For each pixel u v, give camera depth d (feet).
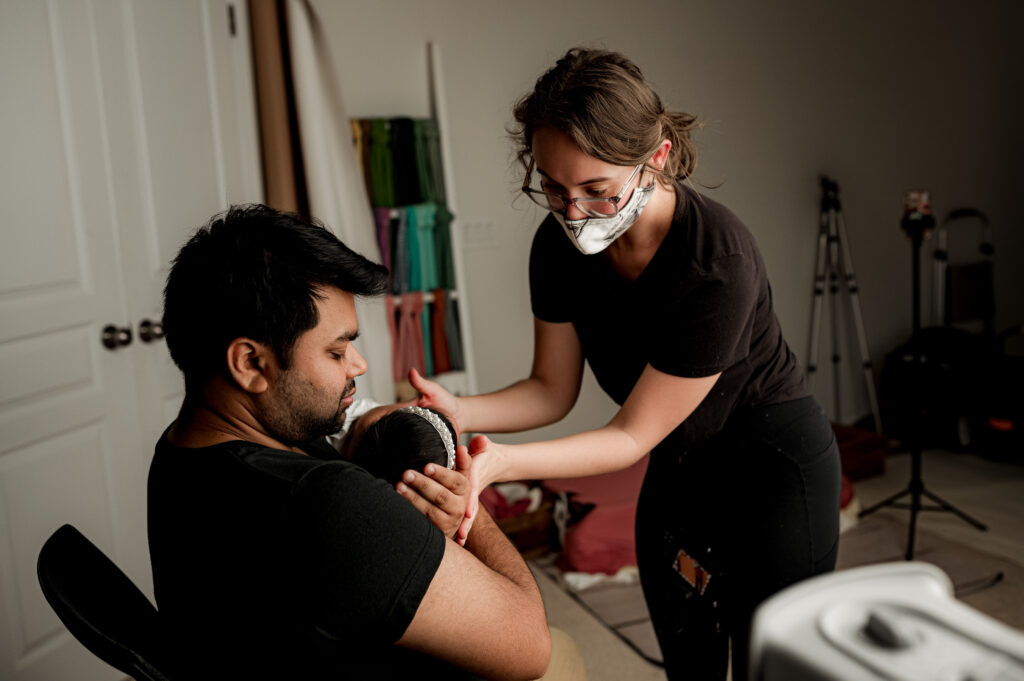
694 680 5.37
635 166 3.72
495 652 2.89
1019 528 10.17
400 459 3.25
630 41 11.78
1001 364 12.67
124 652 2.85
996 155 15.79
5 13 6.41
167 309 2.88
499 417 4.99
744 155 12.94
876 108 14.19
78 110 7.01
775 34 12.97
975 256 15.78
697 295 4.12
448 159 10.34
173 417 8.11
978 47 15.28
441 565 2.77
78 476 7.11
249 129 8.91
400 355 10.00
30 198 6.63
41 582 3.02
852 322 14.39
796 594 1.60
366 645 2.77
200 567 2.82
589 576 9.27
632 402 4.38
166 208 7.89
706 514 4.98
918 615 1.55
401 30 10.27
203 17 8.27
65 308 6.93
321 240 2.83
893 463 12.69
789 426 4.67
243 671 2.86
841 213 14.01
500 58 10.97
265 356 2.79
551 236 4.75
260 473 2.74
